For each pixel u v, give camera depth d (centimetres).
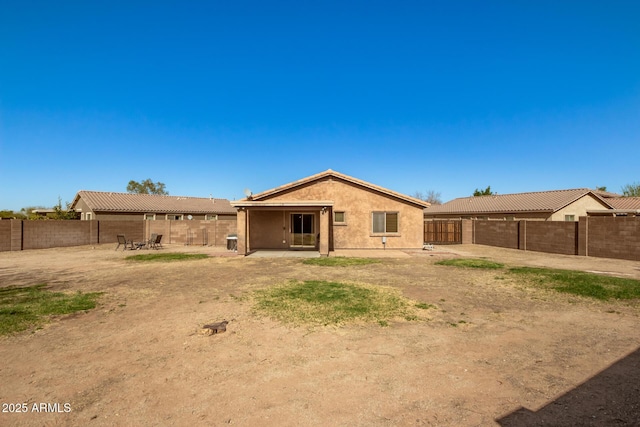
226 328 618
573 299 820
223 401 382
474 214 3497
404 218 2086
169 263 1484
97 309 746
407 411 362
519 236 2175
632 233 1559
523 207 3062
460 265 1373
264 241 2088
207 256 1739
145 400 385
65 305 767
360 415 355
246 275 1166
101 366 470
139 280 1085
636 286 935
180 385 418
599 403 374
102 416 354
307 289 918
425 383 421
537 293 880
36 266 1417
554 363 476
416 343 546
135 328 623
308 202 1756
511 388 409
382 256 1720
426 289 930
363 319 662
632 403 373
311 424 340
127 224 2652
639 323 647
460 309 737
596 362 479
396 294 864
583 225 1761
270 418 350
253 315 692
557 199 2944
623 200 3222
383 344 543
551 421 342
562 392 398
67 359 493
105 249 2172
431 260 1551
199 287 971
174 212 3681
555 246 1920
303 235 2094
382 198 2088
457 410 363
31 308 744
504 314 703
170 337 578
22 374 448
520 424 338
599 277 1059
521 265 1389
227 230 2470
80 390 407
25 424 340
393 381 426
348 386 414
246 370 457
